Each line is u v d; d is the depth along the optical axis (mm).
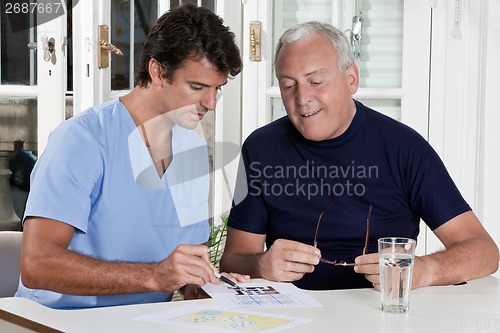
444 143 3334
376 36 3387
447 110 3324
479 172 3330
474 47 3291
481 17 3279
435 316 1663
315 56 2125
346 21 3387
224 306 1726
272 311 1692
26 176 3609
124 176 1990
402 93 3352
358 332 1552
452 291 1873
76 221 1906
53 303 1959
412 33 3328
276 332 1548
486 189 3352
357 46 3379
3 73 3541
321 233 2250
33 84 3527
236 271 2146
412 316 1663
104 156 1969
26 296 1993
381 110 3408
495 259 2057
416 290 1880
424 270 1903
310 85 2137
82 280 1801
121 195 1986
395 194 2246
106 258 1978
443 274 1920
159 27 1945
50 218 1881
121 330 1552
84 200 1924
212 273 1809
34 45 3502
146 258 2016
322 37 2150
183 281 1764
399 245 1675
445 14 3295
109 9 3258
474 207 3334
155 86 1978
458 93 3312
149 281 1789
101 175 1969
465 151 3320
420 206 2238
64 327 1562
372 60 3398
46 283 1825
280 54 2176
